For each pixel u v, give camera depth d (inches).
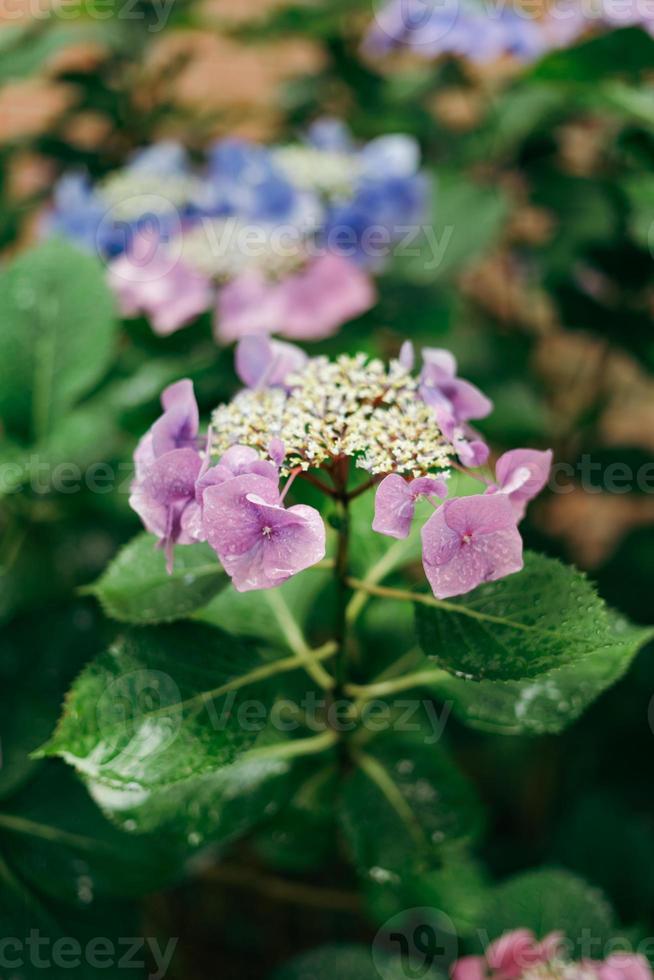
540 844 49.2
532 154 48.2
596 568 48.5
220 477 24.2
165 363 37.2
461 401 26.3
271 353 26.7
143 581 26.9
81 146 48.2
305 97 54.9
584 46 34.7
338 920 51.9
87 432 32.7
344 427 25.3
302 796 29.9
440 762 29.7
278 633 29.7
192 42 52.1
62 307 32.7
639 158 39.6
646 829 40.4
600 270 45.1
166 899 49.8
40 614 33.3
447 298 45.0
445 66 50.0
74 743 25.7
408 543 29.2
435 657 25.5
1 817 30.2
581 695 27.4
